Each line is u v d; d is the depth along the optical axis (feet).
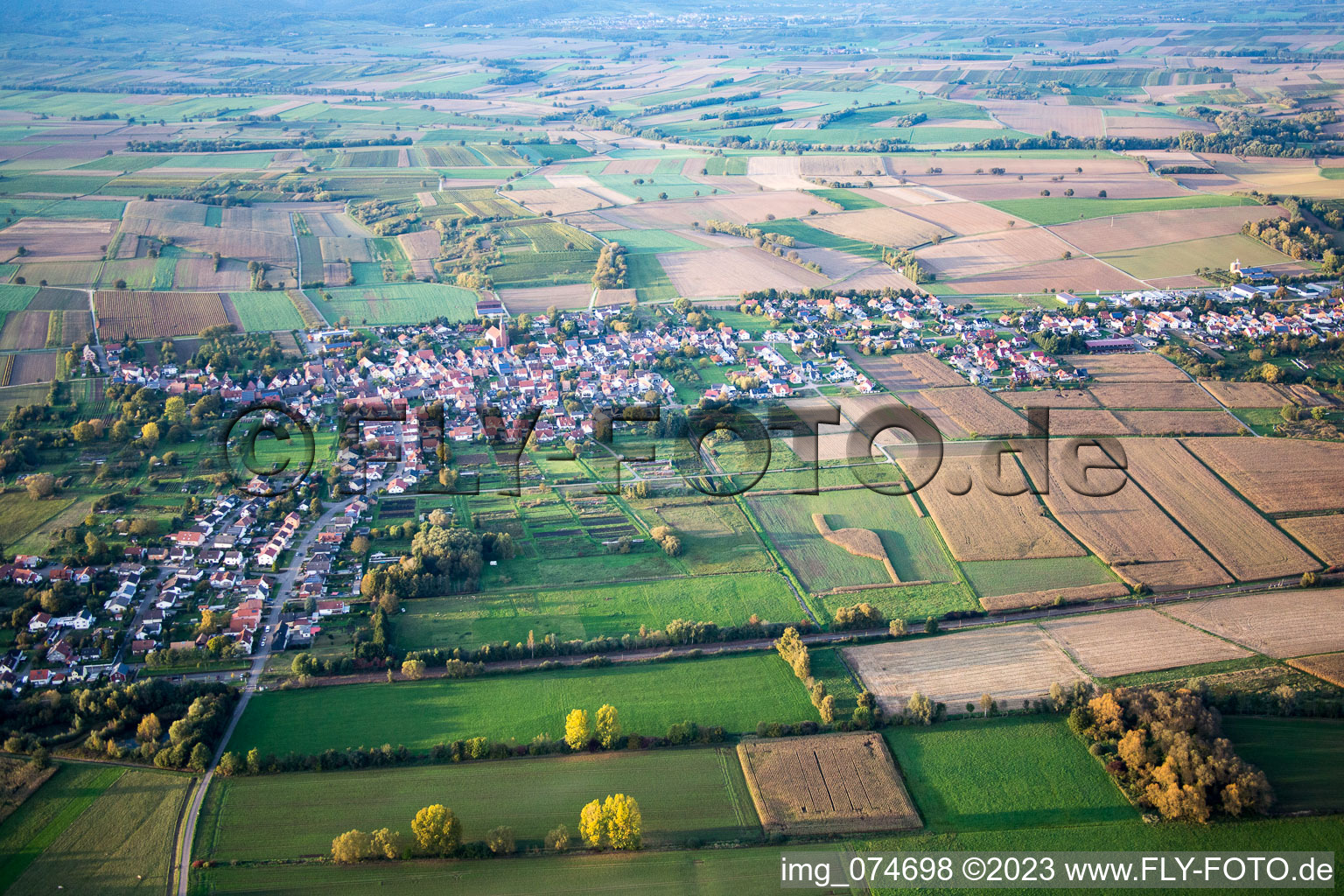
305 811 440.45
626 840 416.26
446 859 414.62
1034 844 424.87
